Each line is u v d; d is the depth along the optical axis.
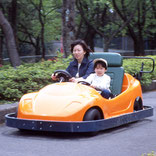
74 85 5.65
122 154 4.38
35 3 23.98
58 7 25.38
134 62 13.61
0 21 13.60
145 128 6.17
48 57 25.72
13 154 4.34
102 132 5.72
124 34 29.03
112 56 6.98
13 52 13.83
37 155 4.30
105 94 6.00
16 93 8.32
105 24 26.16
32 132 5.71
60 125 4.98
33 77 8.95
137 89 6.95
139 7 24.30
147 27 27.77
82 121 5.07
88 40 27.67
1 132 5.80
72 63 6.54
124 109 6.37
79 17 25.56
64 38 12.59
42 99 5.39
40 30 27.50
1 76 8.64
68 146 4.75
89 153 4.41
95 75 6.26
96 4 22.70
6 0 19.84
